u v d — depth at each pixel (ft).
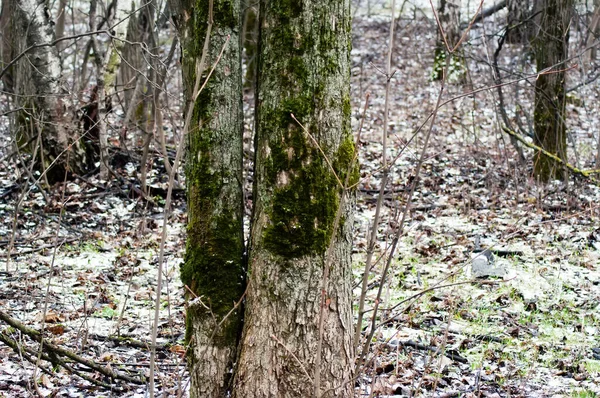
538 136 36.32
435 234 29.19
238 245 12.64
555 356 18.38
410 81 59.98
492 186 34.99
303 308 11.88
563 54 35.45
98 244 28.76
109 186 35.14
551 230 28.86
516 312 21.26
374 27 77.51
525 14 38.83
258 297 12.09
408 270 25.04
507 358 18.11
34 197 33.88
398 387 15.78
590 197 33.91
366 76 62.95
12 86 35.96
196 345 12.59
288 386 11.87
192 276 12.66
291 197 11.84
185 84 13.11
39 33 34.40
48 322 20.11
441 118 49.32
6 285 23.35
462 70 53.88
